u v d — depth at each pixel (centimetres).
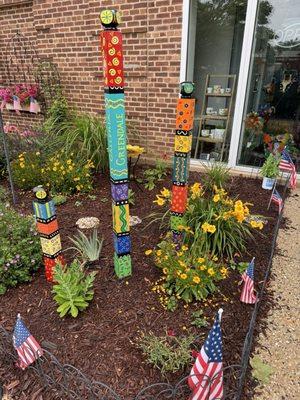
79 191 399
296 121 427
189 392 155
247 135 458
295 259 270
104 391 157
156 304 212
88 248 251
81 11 470
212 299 219
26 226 250
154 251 244
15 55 577
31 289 227
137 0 423
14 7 537
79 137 453
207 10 425
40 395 159
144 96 475
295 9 379
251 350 184
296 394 162
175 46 425
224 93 455
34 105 559
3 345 180
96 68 495
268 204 367
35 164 409
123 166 204
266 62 417
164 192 278
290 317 210
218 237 262
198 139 487
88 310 208
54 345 183
